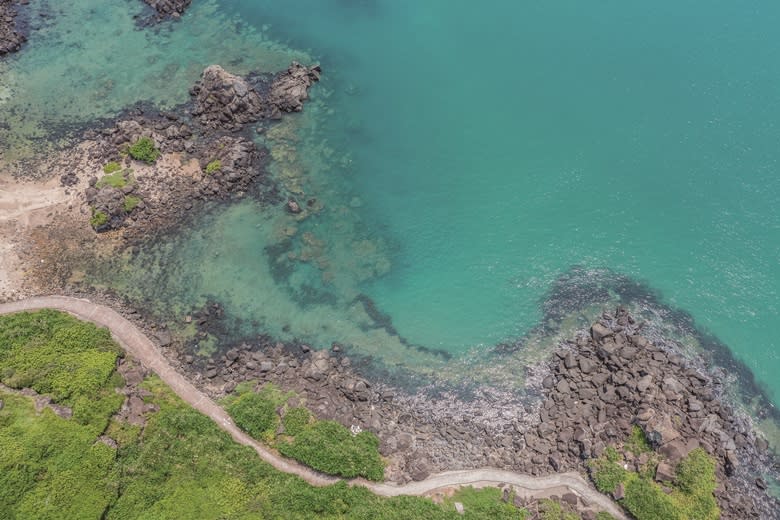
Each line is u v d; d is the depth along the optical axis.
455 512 54.41
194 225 74.25
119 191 73.62
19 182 74.88
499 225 79.00
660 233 78.19
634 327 68.88
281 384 63.41
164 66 90.62
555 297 72.50
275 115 85.31
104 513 50.66
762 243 77.00
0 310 64.31
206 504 52.53
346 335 68.00
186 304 68.12
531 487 57.38
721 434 60.16
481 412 62.97
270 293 70.25
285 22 100.25
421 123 88.56
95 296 67.19
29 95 85.25
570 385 63.91
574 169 84.50
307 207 78.00
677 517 54.31
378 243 76.25
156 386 61.03
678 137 87.62
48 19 95.94
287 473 56.31
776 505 57.56
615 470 57.47
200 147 80.31
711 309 71.44
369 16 103.31
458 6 106.56
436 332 69.25
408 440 60.19
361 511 53.34
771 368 67.06
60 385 56.59
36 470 50.81
